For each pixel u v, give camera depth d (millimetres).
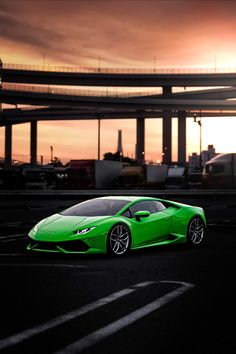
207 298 6348
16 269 8609
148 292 6695
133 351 4332
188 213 11742
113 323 5180
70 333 4836
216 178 45656
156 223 11000
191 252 10867
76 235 9727
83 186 48312
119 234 10258
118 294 6570
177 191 40031
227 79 104000
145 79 106562
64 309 5781
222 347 4441
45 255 10398
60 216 10750
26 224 17391
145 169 52562
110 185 52562
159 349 4387
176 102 107438
